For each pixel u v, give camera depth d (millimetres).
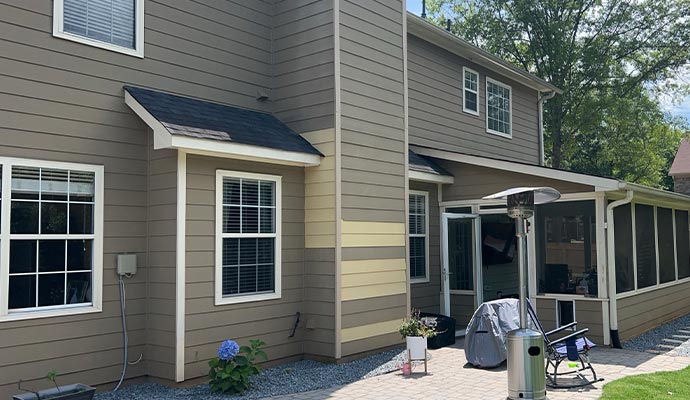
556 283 9375
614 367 7434
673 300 11914
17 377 5734
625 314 9367
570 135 24266
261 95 8438
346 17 8281
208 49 7879
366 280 8273
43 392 5457
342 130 8047
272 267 7730
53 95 6230
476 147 13328
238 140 6887
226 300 7020
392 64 9047
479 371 7367
